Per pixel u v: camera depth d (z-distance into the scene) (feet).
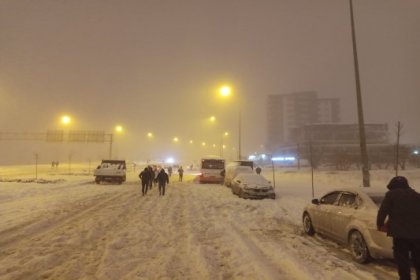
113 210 50.75
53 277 22.13
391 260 25.63
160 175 73.61
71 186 92.43
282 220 44.14
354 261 25.95
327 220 31.14
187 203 60.13
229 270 23.71
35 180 108.68
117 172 107.04
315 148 210.18
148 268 23.89
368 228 24.98
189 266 24.52
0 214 45.60
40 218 42.68
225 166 116.47
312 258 26.53
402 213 19.24
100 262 25.29
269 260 26.04
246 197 66.95
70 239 32.09
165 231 36.32
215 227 38.86
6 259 25.71
